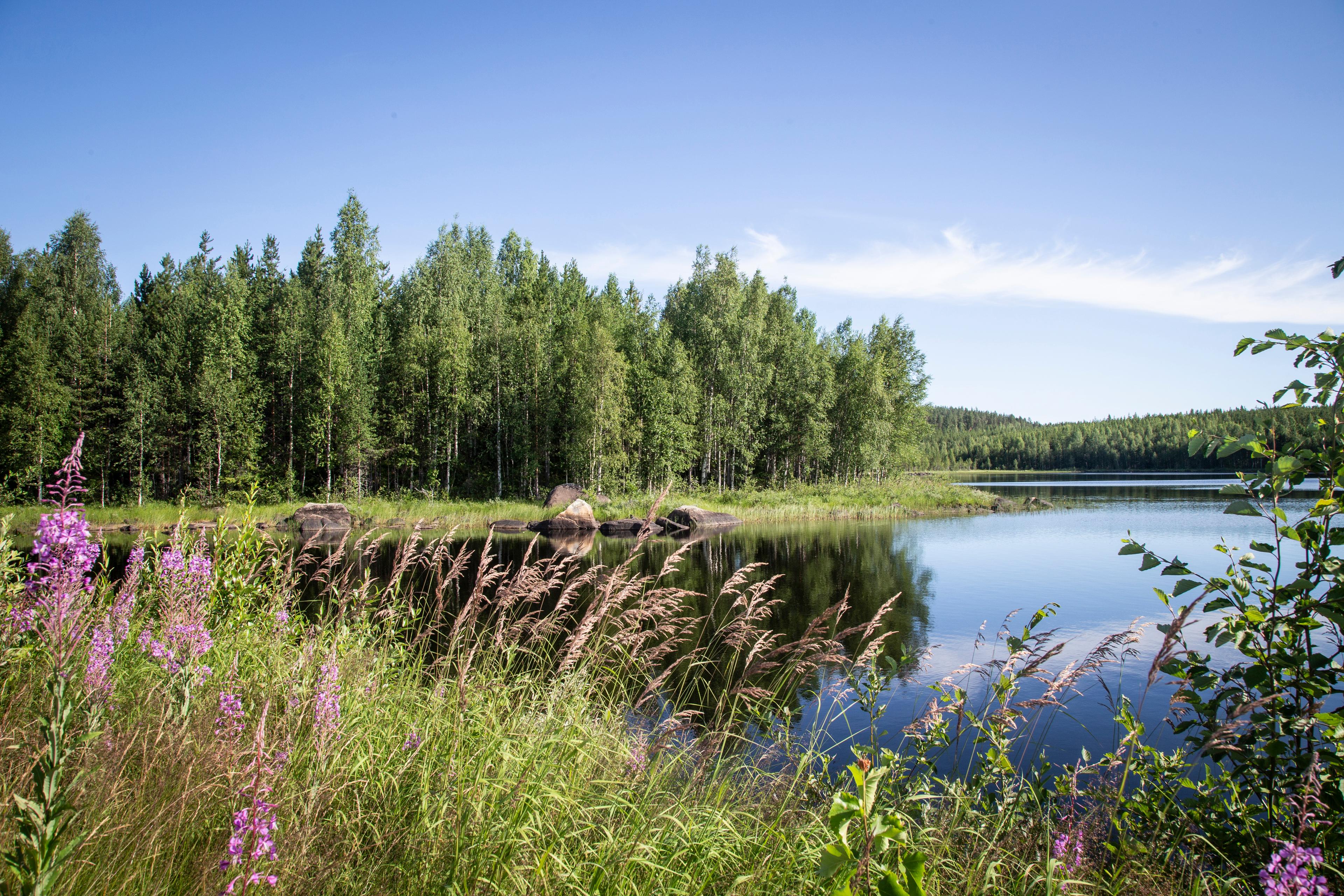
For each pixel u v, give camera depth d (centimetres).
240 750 296
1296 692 330
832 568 1880
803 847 344
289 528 2705
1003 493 5462
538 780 340
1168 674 353
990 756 423
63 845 224
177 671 360
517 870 282
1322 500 321
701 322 4584
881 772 227
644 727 524
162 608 417
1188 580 363
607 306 4838
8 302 4394
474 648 461
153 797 288
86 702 301
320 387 3766
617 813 370
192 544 582
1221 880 326
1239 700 339
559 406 4338
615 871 308
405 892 274
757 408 4619
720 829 354
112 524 2853
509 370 4272
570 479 4369
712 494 4162
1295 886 255
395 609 615
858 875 225
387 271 5084
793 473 5125
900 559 2058
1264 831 319
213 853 271
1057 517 3428
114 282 5359
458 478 4353
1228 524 2956
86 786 265
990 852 375
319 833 278
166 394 3703
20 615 336
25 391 3316
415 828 308
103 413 3578
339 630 537
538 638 518
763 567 1889
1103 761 409
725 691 497
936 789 488
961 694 454
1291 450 344
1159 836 367
